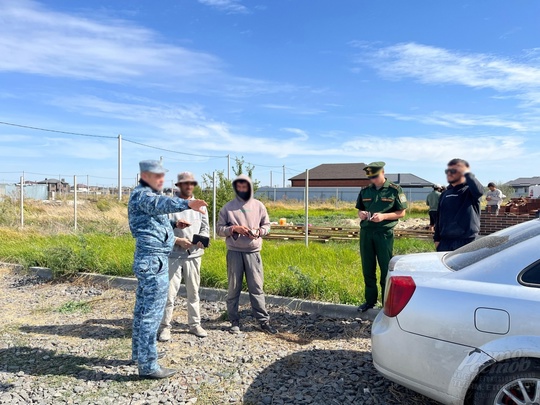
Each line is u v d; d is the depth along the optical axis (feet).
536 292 8.78
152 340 12.67
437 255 12.19
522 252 9.39
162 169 12.93
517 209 52.49
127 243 32.60
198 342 15.83
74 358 14.35
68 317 18.97
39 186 111.96
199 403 11.35
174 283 15.85
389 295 10.26
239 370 13.34
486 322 8.84
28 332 16.99
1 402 11.34
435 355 9.30
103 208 68.69
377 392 11.86
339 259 27.94
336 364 13.71
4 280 25.96
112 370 13.41
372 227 17.24
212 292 21.50
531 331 8.48
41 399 11.53
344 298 19.15
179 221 15.52
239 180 16.69
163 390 12.05
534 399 8.45
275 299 20.02
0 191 75.10
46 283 25.07
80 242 29.35
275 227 54.85
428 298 9.58
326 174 208.13
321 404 11.24
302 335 16.51
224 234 16.53
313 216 85.97
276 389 12.10
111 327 17.56
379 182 17.26
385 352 10.07
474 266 9.79
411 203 119.65
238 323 16.92
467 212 15.33
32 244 32.83
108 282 24.20
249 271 16.70
